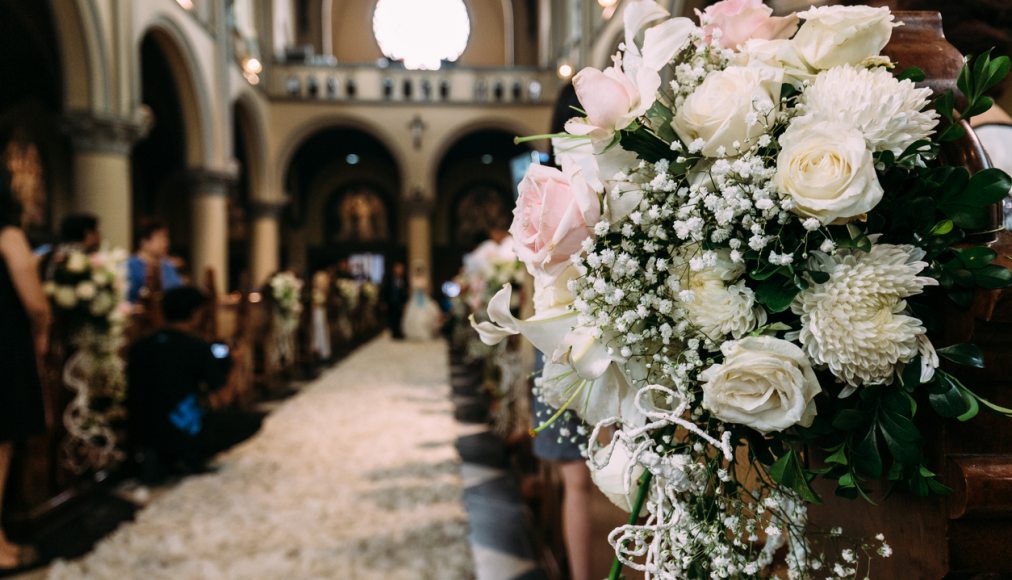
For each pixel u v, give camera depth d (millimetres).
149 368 4391
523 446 4008
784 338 699
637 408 735
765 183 690
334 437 5648
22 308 2969
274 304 8641
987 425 698
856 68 735
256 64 15211
